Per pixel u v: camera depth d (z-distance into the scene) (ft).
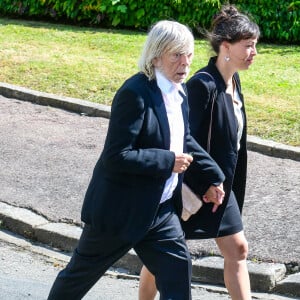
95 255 41.24
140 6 131.03
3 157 76.74
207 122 43.65
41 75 102.06
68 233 59.88
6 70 103.86
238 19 43.70
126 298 52.11
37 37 123.85
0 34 124.98
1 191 68.03
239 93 45.68
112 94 95.50
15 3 139.74
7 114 90.48
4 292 52.54
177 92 40.93
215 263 54.75
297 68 110.42
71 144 80.94
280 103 91.91
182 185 43.14
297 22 125.49
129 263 56.18
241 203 46.11
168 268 40.11
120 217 39.68
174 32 39.40
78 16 136.05
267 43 127.54
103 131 85.46
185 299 40.04
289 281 52.95
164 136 39.75
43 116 90.07
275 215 63.36
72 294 42.39
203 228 44.09
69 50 115.75
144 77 39.78
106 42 121.90
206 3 125.80
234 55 43.62
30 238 61.41
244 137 45.65
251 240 58.34
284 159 77.46
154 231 40.40
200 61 110.01
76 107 91.81
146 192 39.60
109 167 39.22
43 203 65.51
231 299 48.91
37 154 77.77
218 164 43.96
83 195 67.67
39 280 54.60
